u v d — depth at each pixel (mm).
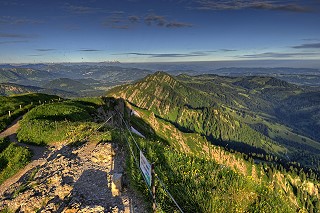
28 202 16984
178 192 15094
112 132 30891
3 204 18453
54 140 36469
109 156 23125
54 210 15648
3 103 68938
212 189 15422
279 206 14961
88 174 20000
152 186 12523
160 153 22109
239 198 14789
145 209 14664
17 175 27688
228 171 18234
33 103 78188
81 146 27625
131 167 19438
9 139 40938
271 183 17141
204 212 13477
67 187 17766
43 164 27281
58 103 64250
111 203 15570
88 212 14406
